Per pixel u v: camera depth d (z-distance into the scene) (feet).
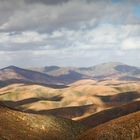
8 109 380.17
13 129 337.72
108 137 256.52
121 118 276.21
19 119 367.45
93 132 271.08
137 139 241.76
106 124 275.59
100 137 260.21
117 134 255.29
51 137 365.40
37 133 358.23
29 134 345.10
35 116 391.65
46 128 377.91
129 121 263.29
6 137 311.27
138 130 250.98
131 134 249.75
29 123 369.50
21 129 347.56
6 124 341.21
